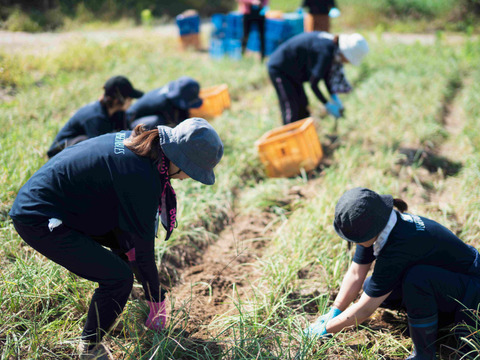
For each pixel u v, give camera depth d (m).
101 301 2.46
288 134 5.02
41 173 2.34
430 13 16.12
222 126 6.16
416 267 2.48
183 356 2.75
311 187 4.96
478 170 4.91
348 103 7.28
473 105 7.20
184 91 4.86
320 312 3.10
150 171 2.28
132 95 4.14
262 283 3.38
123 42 10.60
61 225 2.28
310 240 3.79
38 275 3.05
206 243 4.02
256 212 4.54
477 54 10.48
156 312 2.72
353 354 2.77
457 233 3.97
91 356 2.53
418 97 7.39
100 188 2.29
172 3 17.14
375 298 2.57
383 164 5.28
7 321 2.71
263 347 2.74
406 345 2.85
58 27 11.96
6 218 3.64
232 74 9.02
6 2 12.56
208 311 3.21
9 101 6.61
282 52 5.35
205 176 2.37
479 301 2.48
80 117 4.15
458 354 2.64
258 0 9.91
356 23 15.87
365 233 2.38
